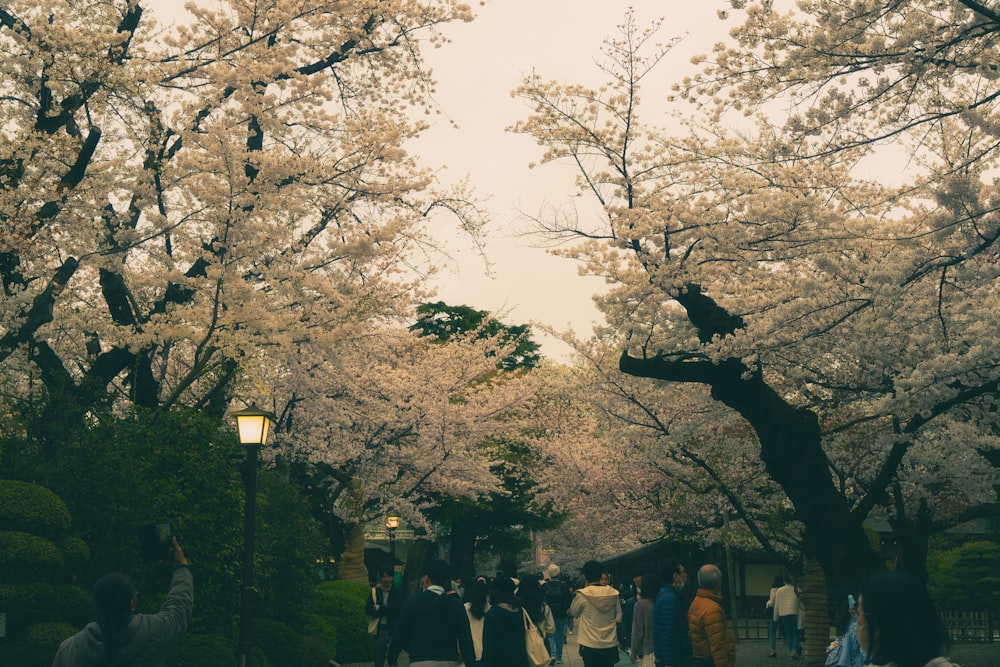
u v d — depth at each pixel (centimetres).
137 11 1719
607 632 1312
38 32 1496
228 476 1506
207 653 1346
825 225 1382
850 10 1081
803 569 1902
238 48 1694
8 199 1455
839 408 1970
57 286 1538
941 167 1305
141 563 1349
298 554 1800
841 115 1110
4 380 1563
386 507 3038
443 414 2748
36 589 1145
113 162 1703
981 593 2970
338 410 2447
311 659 1769
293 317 1677
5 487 1189
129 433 1457
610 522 3039
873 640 327
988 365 1294
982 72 1056
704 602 927
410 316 2230
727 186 1401
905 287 1190
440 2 1917
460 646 915
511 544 4694
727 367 1484
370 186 1861
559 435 3197
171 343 2031
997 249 1269
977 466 1694
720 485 1898
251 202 1620
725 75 1186
